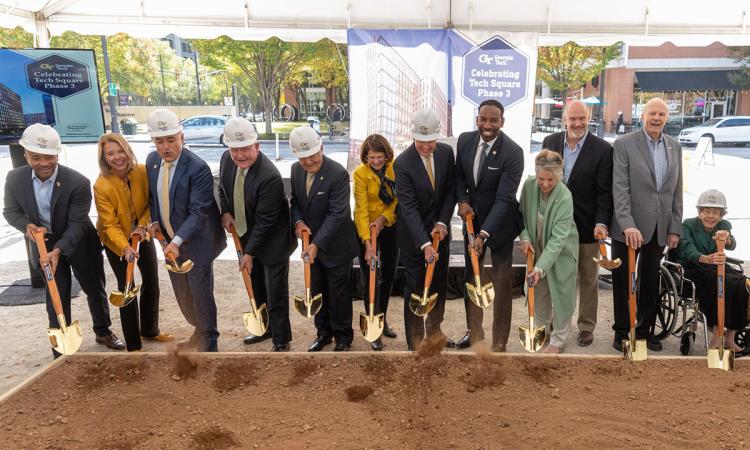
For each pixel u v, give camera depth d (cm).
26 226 350
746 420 255
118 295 334
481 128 351
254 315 367
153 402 279
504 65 595
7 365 389
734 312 360
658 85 2995
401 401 276
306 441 243
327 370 307
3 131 545
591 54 2238
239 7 603
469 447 237
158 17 604
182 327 451
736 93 3050
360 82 599
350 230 379
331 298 388
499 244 361
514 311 489
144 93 3331
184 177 354
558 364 311
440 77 597
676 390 283
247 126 342
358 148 612
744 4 598
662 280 402
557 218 359
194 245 365
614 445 238
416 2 602
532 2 600
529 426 252
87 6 583
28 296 534
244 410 271
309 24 624
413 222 353
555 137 403
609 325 454
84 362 321
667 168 370
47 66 551
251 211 366
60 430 256
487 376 298
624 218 366
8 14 543
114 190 358
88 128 576
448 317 474
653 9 607
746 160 1703
